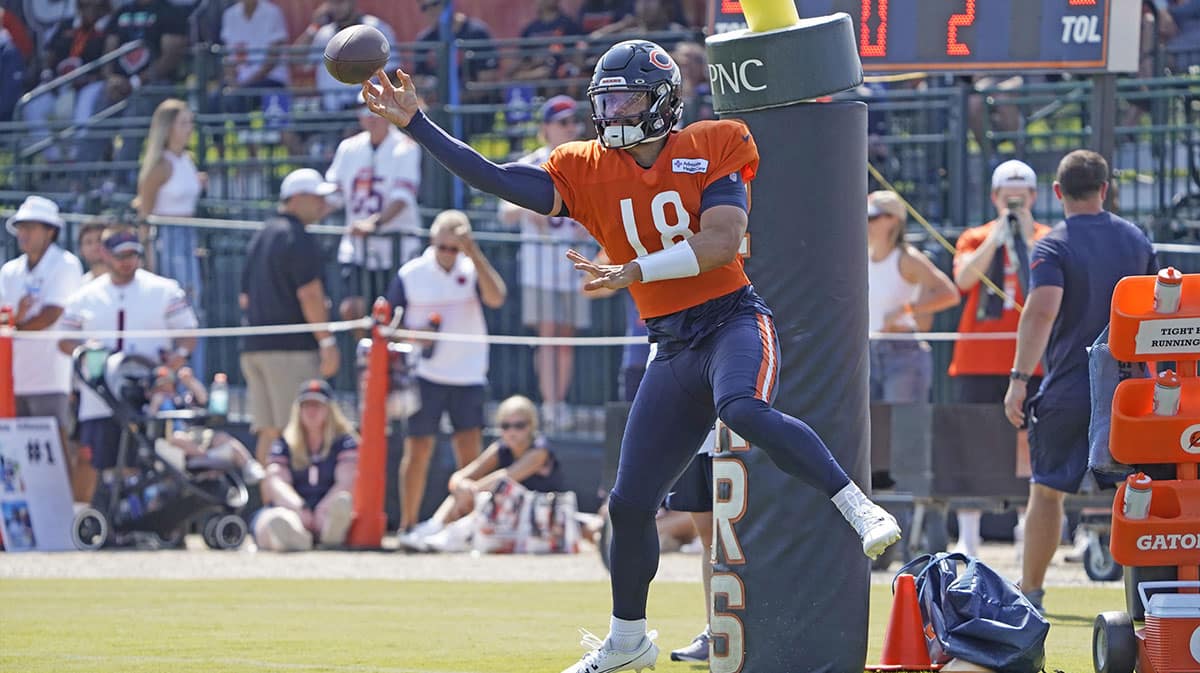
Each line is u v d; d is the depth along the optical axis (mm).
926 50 29391
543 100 53844
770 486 17906
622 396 42250
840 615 17938
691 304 17109
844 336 18062
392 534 44906
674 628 25328
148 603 29375
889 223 37062
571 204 17391
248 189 55938
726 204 16703
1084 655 21578
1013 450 32844
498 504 40062
